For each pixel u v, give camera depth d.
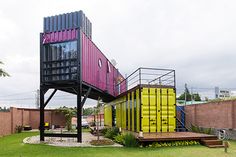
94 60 22.03
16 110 31.62
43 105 19.45
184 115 25.41
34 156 12.58
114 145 16.25
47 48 19.39
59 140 19.39
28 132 31.41
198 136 15.88
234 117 18.80
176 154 12.48
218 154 12.38
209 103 22.08
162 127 18.67
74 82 18.47
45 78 19.27
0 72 16.45
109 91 27.34
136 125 19.14
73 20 21.97
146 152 13.25
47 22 22.58
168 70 19.59
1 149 15.71
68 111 34.25
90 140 19.47
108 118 35.78
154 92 18.69
